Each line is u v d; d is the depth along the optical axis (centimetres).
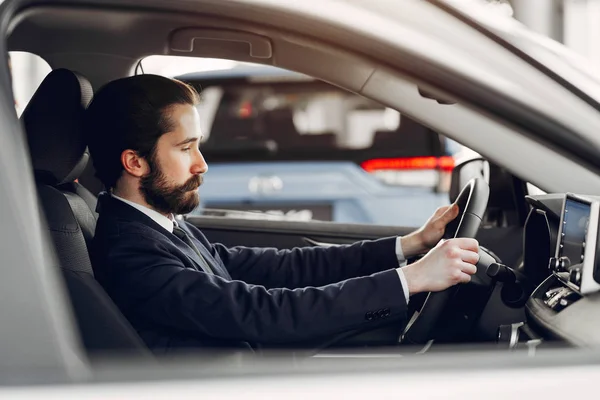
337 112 655
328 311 182
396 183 646
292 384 96
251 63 214
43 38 227
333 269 231
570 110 136
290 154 660
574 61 143
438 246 187
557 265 170
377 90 182
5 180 99
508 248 245
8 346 95
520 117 136
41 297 96
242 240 302
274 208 663
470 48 134
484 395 98
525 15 698
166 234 197
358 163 652
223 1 133
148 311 185
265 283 234
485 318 208
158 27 216
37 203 103
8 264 97
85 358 98
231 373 98
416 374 100
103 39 230
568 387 100
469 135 147
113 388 94
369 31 132
